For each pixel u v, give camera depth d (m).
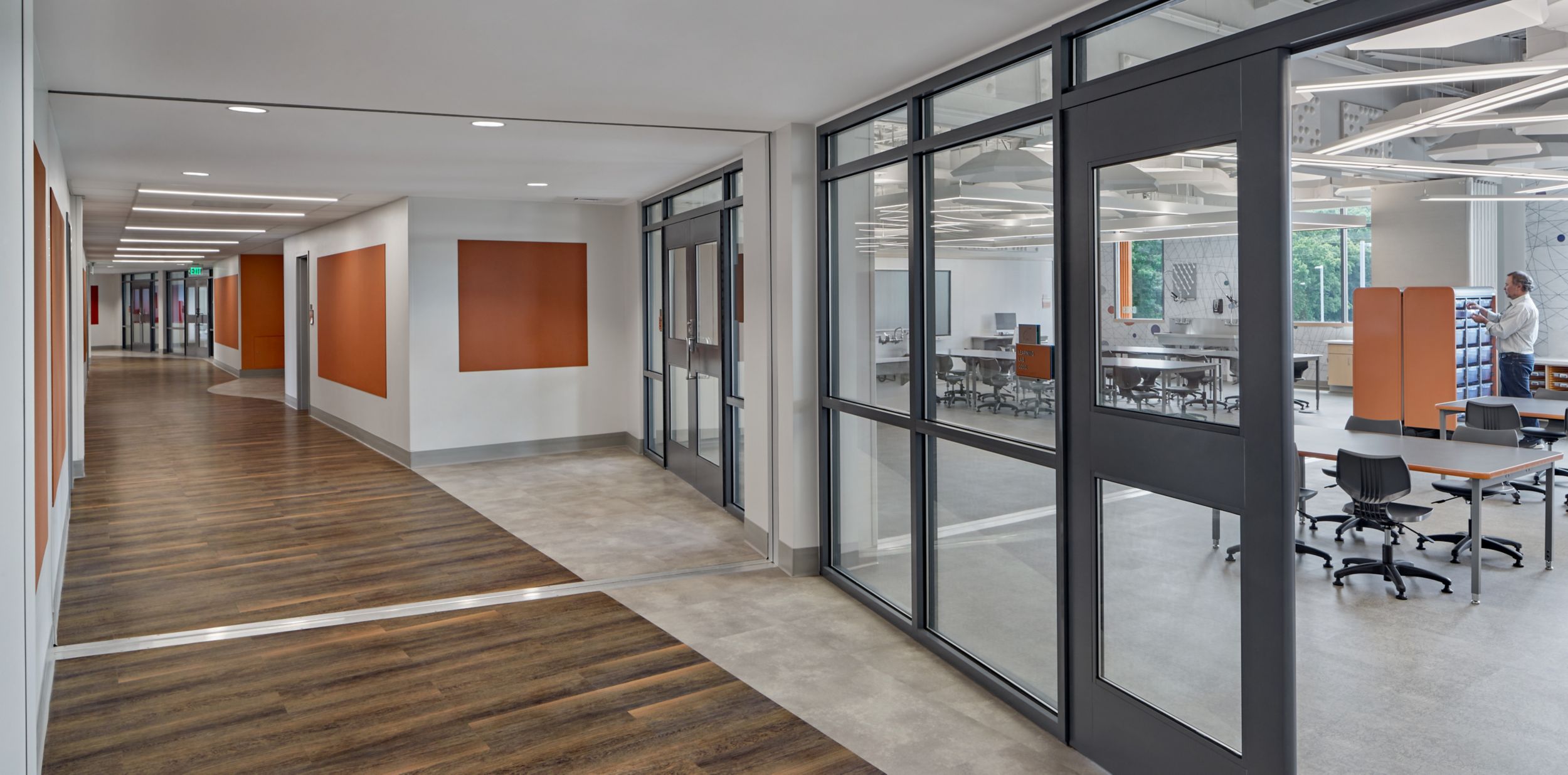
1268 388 2.63
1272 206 2.58
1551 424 8.11
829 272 5.45
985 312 3.99
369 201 9.16
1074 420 3.42
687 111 5.04
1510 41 6.54
